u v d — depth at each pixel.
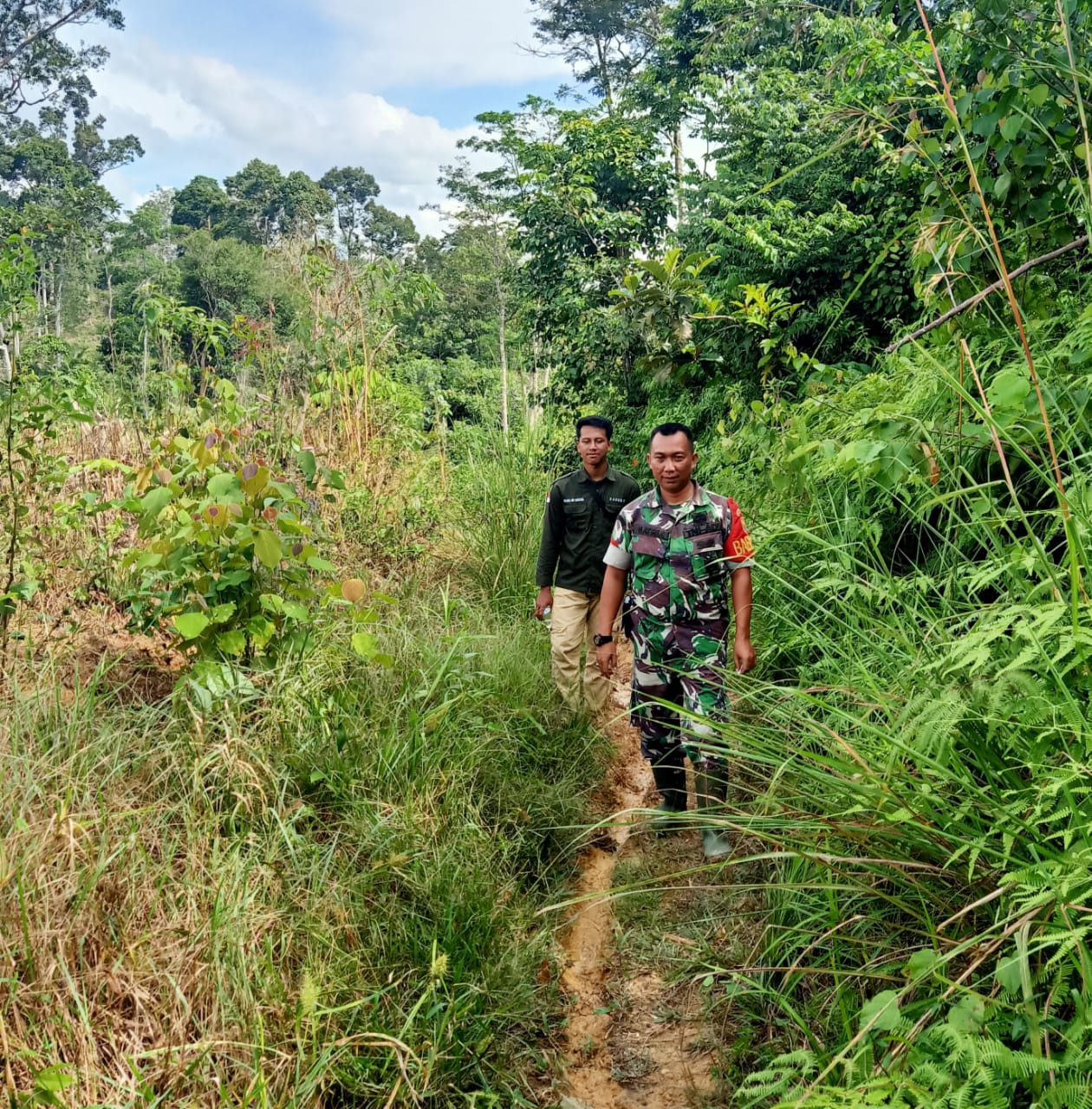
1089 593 2.13
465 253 32.00
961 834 2.14
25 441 3.97
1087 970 1.64
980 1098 1.63
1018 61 3.37
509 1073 2.63
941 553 3.27
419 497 7.28
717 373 6.90
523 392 14.48
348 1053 2.41
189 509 3.58
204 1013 2.31
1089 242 2.89
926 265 3.54
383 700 4.03
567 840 3.89
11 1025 2.07
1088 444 2.91
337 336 7.63
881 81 4.70
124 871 2.51
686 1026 2.86
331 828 3.25
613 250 13.92
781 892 2.89
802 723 2.75
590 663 4.99
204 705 3.23
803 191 10.99
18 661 3.42
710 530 3.71
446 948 2.83
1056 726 1.95
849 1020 2.26
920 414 3.53
